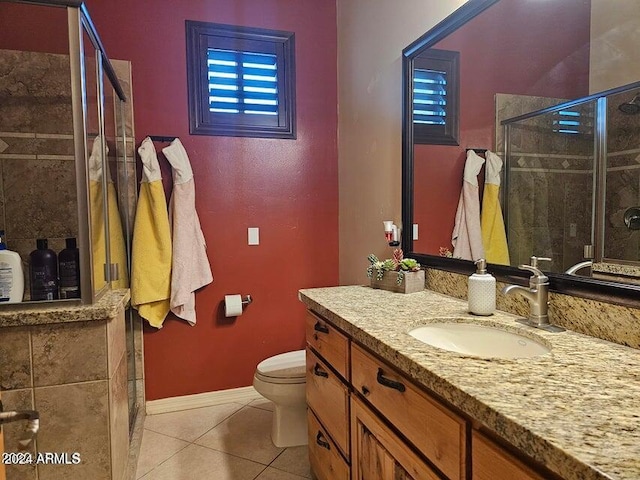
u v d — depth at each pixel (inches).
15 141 70.0
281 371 85.3
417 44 77.3
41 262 64.4
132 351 97.0
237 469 78.9
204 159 105.1
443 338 54.3
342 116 113.2
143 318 100.3
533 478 26.1
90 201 62.6
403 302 65.3
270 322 112.3
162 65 101.0
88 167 62.4
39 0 60.4
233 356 109.6
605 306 43.6
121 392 71.4
